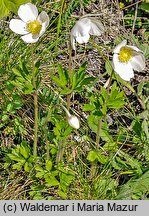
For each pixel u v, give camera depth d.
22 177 0.33
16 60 0.37
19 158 0.33
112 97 0.31
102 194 0.33
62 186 0.32
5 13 0.35
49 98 0.36
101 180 0.33
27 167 0.32
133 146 0.35
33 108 0.36
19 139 0.35
